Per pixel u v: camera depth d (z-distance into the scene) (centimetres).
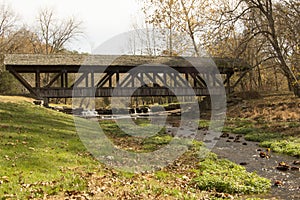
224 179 958
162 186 879
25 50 5881
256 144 1681
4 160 1025
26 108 2372
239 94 3894
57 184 840
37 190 787
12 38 5588
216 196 841
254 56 3988
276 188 931
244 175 1034
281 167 1141
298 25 2833
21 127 1634
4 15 5522
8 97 2995
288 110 2734
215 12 2850
